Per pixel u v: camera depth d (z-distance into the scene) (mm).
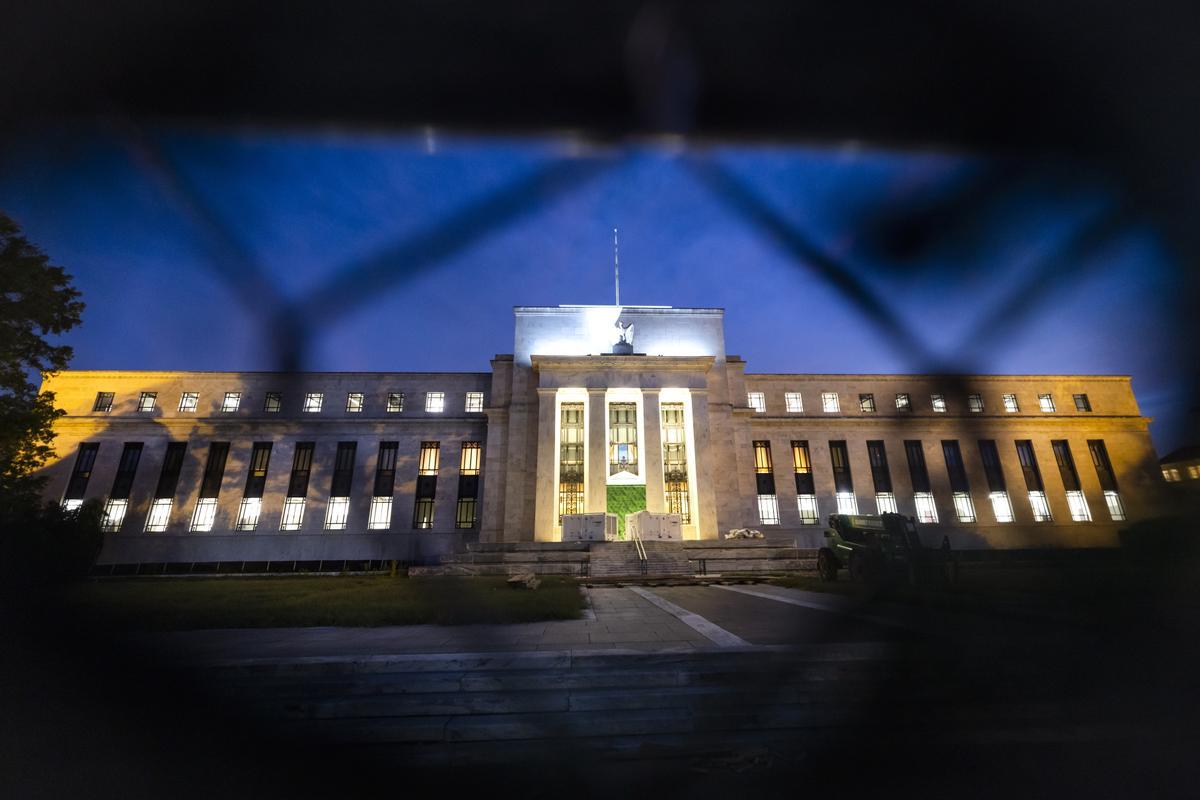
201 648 6172
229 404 38438
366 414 39188
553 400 35094
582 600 11062
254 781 4004
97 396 38094
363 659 5477
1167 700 4133
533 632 7312
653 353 39406
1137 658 4219
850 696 5031
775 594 12070
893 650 5543
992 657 5250
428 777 4219
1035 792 3820
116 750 4070
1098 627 4453
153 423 37281
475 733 4746
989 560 11719
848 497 37938
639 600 11820
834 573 15383
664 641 6426
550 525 32938
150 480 36156
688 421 35406
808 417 39781
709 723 4828
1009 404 38125
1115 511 35750
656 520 29250
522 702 5074
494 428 37469
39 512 17531
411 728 4727
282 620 8211
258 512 36188
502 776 4250
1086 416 37594
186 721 4473
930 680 5117
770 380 41594
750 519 36625
